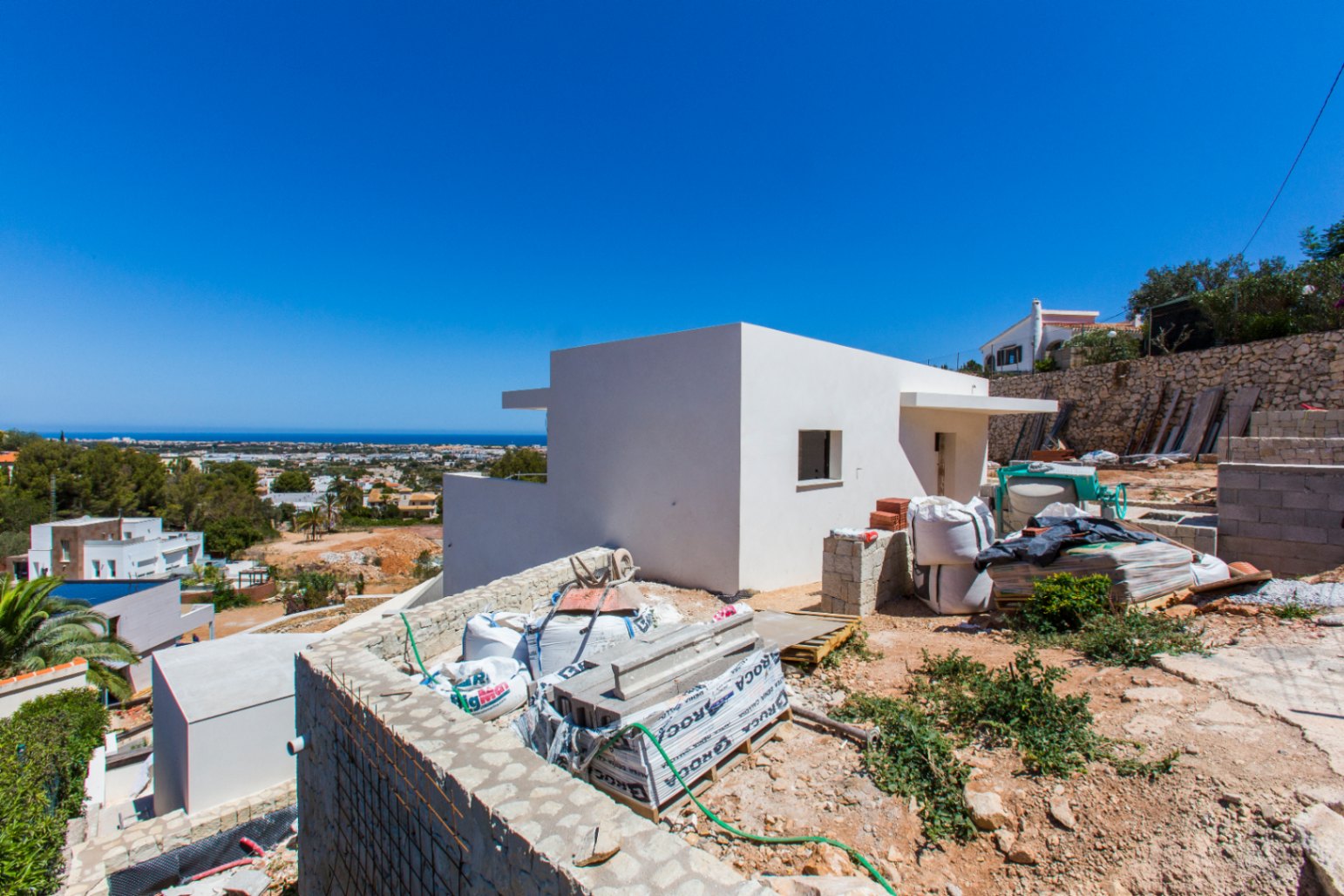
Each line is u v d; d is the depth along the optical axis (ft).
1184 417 61.82
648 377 32.09
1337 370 50.01
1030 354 117.60
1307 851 8.23
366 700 12.71
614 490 34.01
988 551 21.93
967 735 12.97
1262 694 12.80
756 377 28.66
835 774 12.34
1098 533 21.76
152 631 77.71
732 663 14.67
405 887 11.17
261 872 20.57
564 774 9.48
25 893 20.13
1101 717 12.86
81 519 121.80
